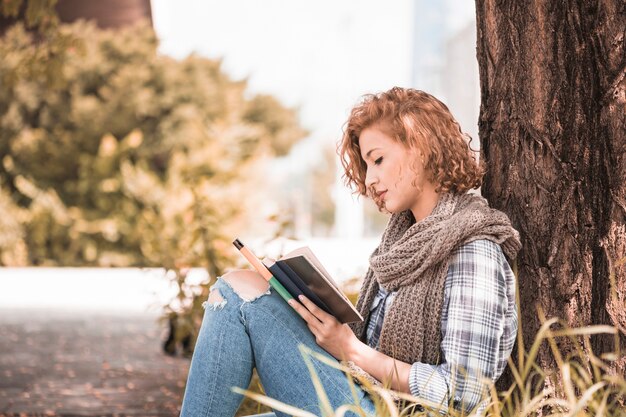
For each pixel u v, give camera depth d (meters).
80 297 10.45
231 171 15.40
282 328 2.47
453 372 2.41
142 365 6.27
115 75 16.33
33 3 6.15
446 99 10.52
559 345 2.72
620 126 2.66
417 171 2.65
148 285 11.48
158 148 16.09
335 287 2.42
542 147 2.77
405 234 2.62
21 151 15.40
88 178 15.12
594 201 2.71
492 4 2.88
